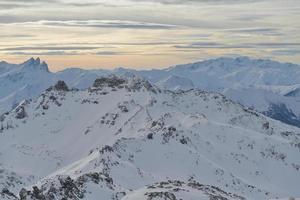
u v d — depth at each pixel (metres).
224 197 137.00
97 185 157.88
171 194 125.00
